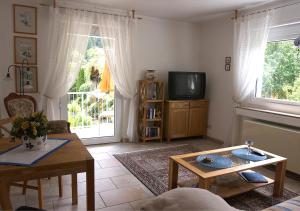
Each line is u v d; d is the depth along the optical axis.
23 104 3.29
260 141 3.50
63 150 1.82
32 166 1.51
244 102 4.02
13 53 3.57
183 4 3.69
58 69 3.70
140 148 4.16
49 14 3.64
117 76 4.18
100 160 3.52
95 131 4.54
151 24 4.52
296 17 3.17
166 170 3.20
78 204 2.31
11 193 2.48
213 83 4.72
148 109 4.43
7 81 3.58
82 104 4.34
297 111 3.25
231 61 4.26
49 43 3.64
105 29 3.97
